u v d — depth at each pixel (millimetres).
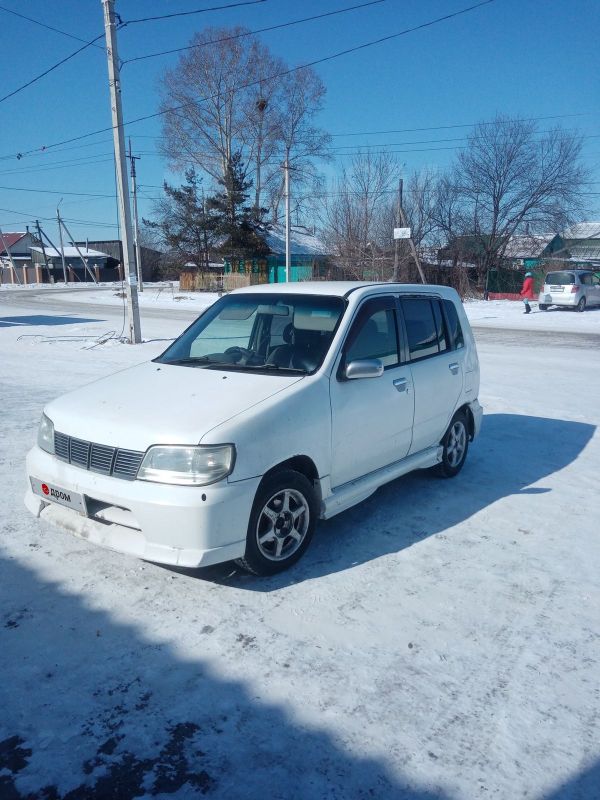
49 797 2328
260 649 3197
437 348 5531
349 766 2500
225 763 2500
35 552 4148
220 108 45844
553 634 3406
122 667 3037
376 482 4652
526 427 7859
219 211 49094
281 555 3943
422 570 4062
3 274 76875
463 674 3059
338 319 4512
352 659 3143
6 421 7383
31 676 2959
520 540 4559
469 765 2516
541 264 42188
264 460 3656
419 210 41844
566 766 2518
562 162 40531
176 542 3451
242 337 4781
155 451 3504
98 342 15820
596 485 5781
